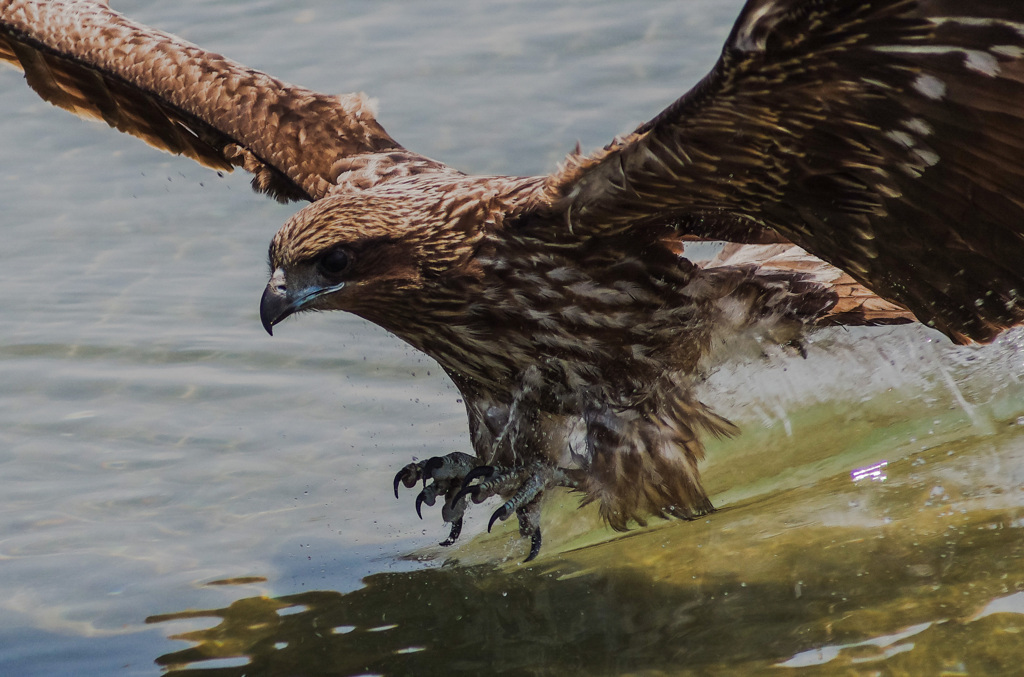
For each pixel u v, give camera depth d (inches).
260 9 784.3
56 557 446.9
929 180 353.4
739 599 393.1
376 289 416.8
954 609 366.6
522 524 447.5
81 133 705.6
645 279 422.0
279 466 497.4
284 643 396.2
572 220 401.7
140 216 642.8
